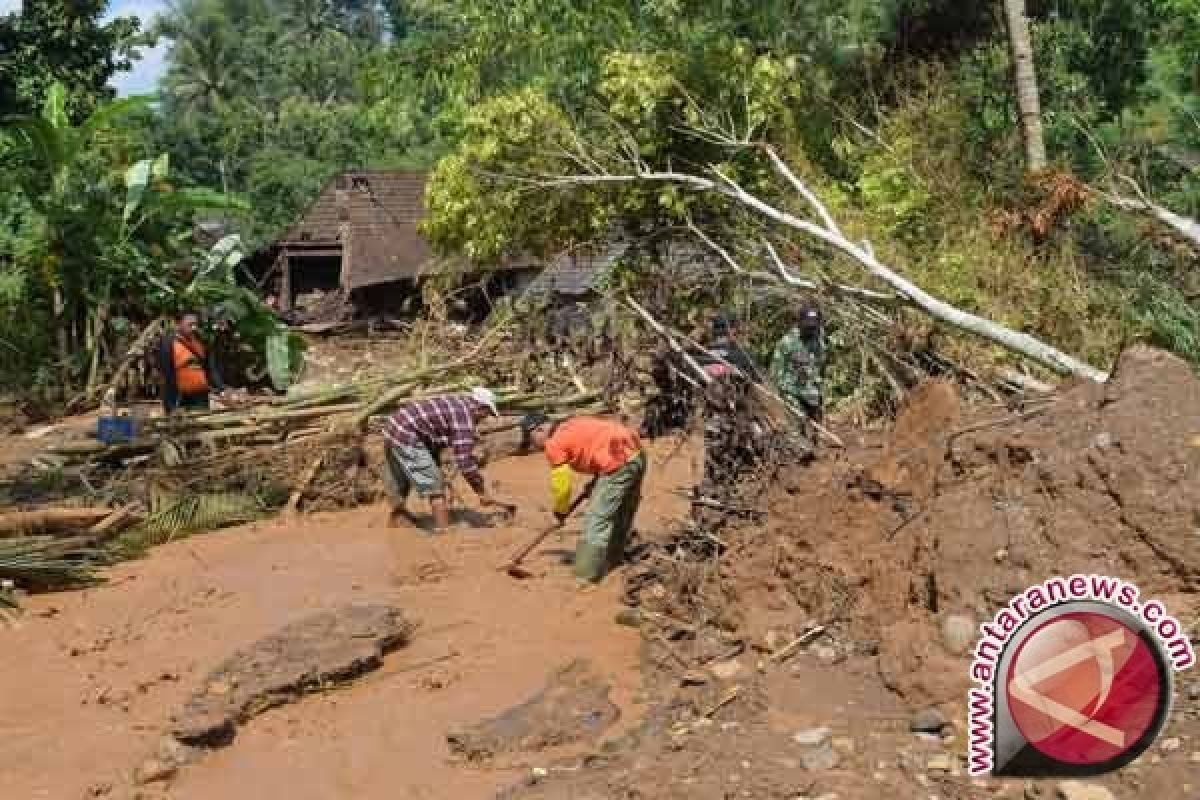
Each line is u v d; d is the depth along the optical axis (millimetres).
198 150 44344
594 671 5598
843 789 4102
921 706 4664
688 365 9312
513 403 11070
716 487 7113
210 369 11180
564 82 11555
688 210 10727
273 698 5398
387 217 26547
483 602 6676
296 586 7145
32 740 5191
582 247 11188
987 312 8945
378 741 5031
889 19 14977
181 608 6844
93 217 15227
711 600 6035
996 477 5320
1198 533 4637
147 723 5320
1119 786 3916
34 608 7020
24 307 15719
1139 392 5199
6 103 22391
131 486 8828
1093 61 15328
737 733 4684
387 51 13523
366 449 9633
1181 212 10805
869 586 5512
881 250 10211
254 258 28297
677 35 11578
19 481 9602
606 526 6910
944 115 11711
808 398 8297
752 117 10875
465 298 14883
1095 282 9125
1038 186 9758
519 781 4535
